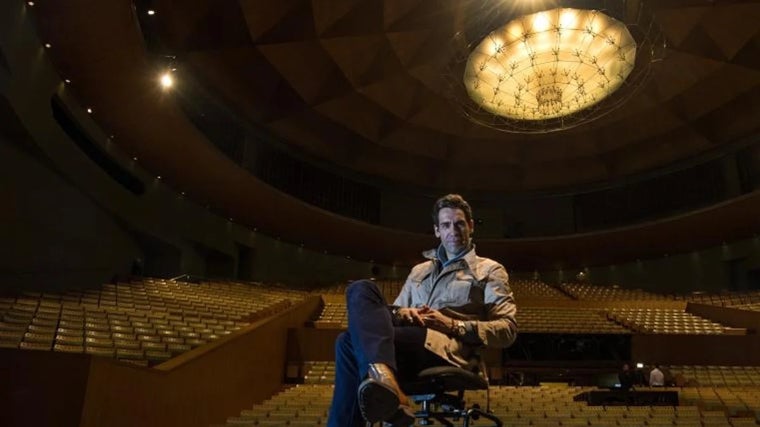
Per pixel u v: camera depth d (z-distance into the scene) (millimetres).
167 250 15414
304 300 13242
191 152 13859
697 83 16922
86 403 3660
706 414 5848
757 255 18484
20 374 3688
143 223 14000
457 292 1902
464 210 2016
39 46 9734
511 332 1793
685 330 12852
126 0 9109
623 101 16891
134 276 12938
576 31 12016
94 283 11805
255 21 13844
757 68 15672
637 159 20453
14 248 9125
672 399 6996
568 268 22641
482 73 13195
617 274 21875
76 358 3723
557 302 15922
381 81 16766
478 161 21125
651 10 14273
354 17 14273
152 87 11250
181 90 13984
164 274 15352
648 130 18922
